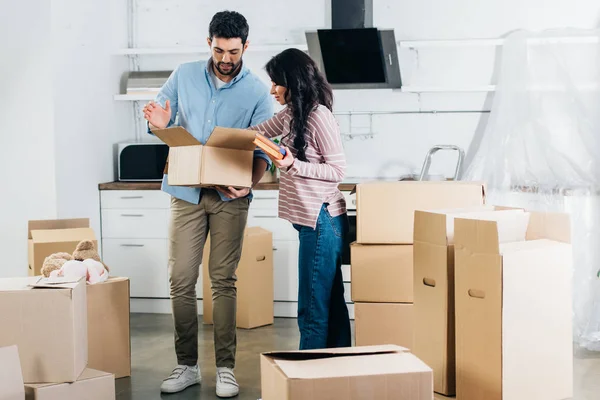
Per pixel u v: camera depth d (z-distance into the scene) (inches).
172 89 138.4
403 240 121.0
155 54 231.5
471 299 99.1
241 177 125.9
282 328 188.7
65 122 187.3
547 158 189.8
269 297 192.5
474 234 97.8
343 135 224.4
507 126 196.7
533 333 99.1
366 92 222.2
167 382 137.5
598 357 158.7
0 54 181.2
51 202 181.9
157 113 127.5
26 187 182.5
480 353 98.6
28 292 104.5
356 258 122.6
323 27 223.0
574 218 174.7
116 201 207.2
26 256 183.6
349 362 87.0
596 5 210.5
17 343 104.8
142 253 207.2
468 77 218.7
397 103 221.3
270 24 225.5
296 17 224.2
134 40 232.1
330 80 215.2
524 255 97.5
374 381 82.1
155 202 205.6
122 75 228.5
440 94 219.3
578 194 174.9
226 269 135.8
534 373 99.8
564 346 103.3
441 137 220.2
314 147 122.9
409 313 121.5
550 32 198.2
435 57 219.5
